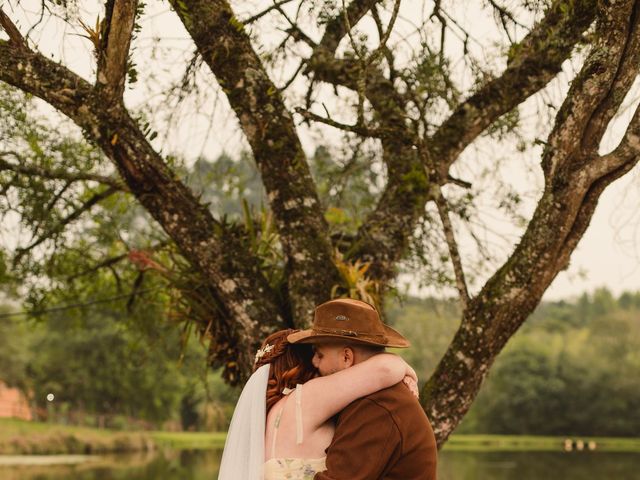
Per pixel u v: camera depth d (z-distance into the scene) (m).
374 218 5.90
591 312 123.69
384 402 2.78
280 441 2.81
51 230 7.59
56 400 49.09
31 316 8.28
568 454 58.09
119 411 47.91
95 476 25.94
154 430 54.09
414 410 2.81
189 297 5.89
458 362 4.80
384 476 2.74
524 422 83.12
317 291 5.12
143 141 5.00
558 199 4.50
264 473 2.79
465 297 4.85
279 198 5.27
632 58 4.26
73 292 8.49
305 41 6.24
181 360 6.11
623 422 84.31
